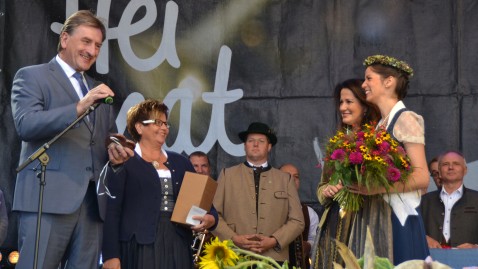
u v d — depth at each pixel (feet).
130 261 16.52
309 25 23.85
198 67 24.20
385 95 15.52
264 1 24.09
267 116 23.89
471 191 21.98
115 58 24.36
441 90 23.15
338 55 23.66
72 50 15.24
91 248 15.03
